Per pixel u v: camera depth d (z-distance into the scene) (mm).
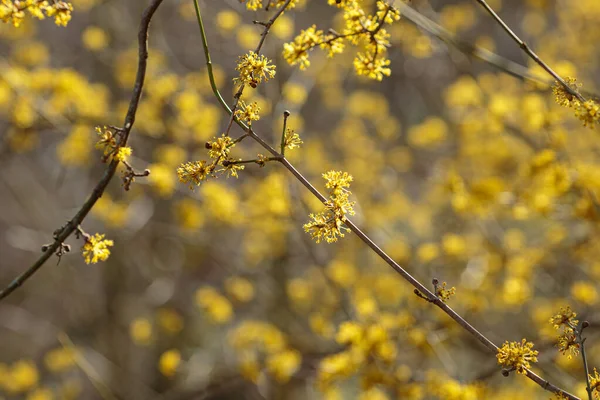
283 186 4645
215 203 4430
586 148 4590
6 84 4344
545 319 4285
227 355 5789
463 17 5402
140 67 2090
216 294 4773
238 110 1994
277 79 5035
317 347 4984
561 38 6074
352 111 5949
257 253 5562
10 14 1919
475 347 4523
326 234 1976
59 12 1953
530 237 5516
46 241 7059
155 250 6980
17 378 4781
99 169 6254
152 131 4762
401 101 7496
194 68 6543
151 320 6918
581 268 4605
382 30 2014
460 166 5348
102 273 6852
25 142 4586
